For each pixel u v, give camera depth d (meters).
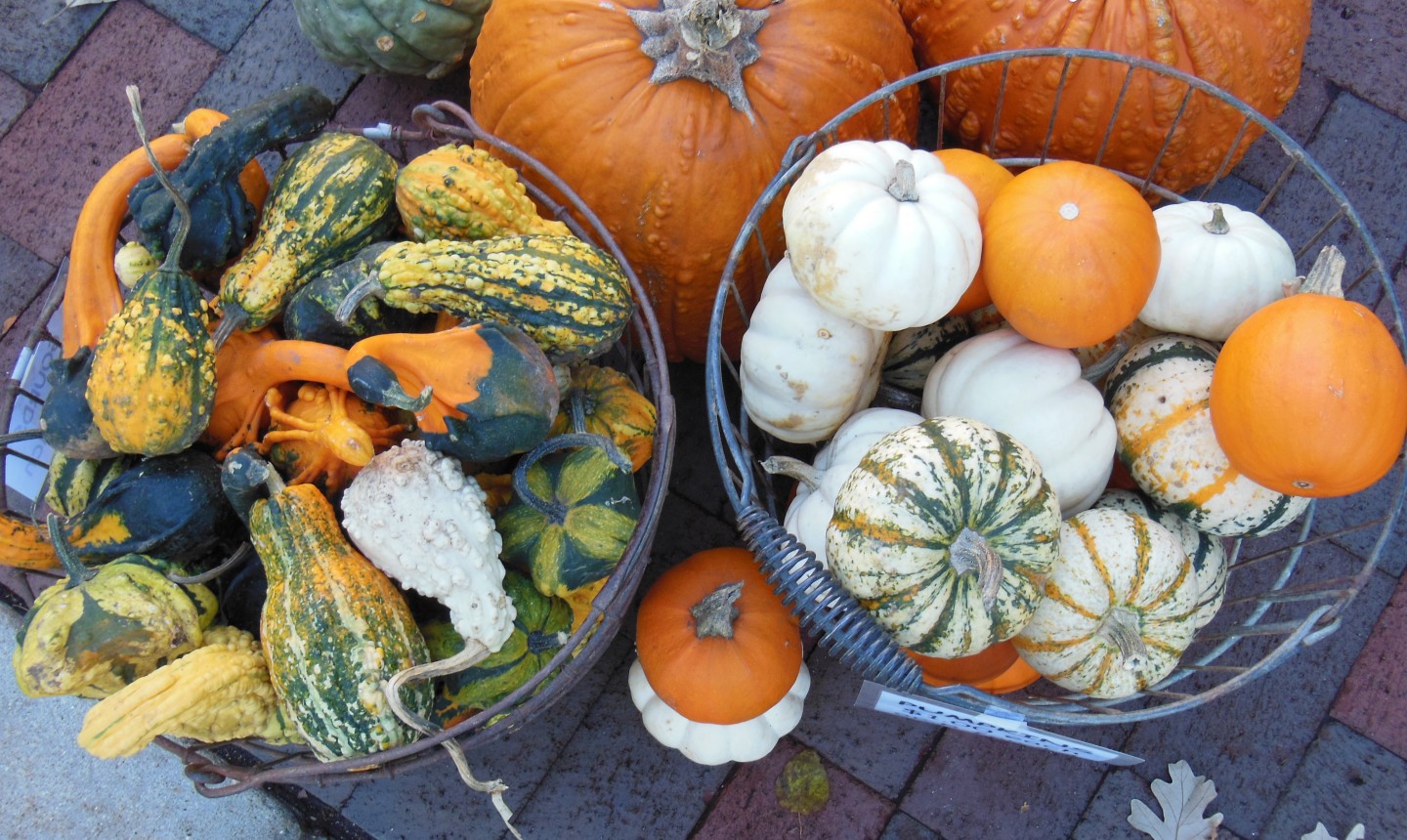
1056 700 0.75
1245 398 0.64
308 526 0.64
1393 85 0.97
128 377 0.63
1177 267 0.71
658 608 0.76
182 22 1.00
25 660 0.63
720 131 0.73
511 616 0.65
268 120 0.70
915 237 0.65
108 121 0.99
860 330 0.71
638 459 0.76
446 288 0.65
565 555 0.69
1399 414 0.63
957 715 0.71
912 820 0.88
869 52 0.76
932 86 0.88
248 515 0.67
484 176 0.69
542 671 0.66
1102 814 0.88
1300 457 0.63
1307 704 0.89
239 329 0.69
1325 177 0.69
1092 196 0.66
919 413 0.79
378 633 0.64
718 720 0.75
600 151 0.74
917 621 0.65
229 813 0.88
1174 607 0.68
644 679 0.82
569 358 0.69
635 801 0.89
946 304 0.68
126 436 0.64
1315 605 0.90
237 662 0.65
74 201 0.98
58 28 1.00
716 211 0.75
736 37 0.72
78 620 0.63
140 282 0.65
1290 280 0.68
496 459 0.67
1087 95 0.79
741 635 0.74
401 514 0.63
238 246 0.71
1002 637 0.66
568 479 0.71
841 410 0.73
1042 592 0.66
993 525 0.64
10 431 0.79
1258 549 0.91
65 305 0.70
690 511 0.92
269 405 0.68
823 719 0.90
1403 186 0.95
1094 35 0.77
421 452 0.65
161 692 0.62
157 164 0.62
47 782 0.88
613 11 0.73
